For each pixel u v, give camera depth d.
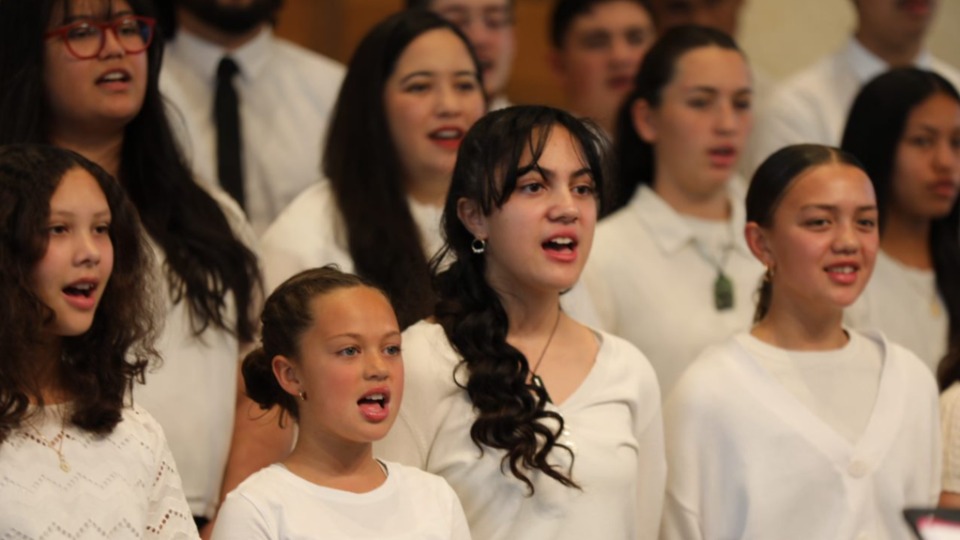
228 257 11.32
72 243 8.43
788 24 20.12
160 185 11.27
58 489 8.31
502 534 9.51
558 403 9.77
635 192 13.64
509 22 15.97
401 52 12.48
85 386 8.64
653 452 10.26
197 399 10.88
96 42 10.92
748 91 13.53
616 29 16.55
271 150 14.39
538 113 9.79
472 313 9.77
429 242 12.22
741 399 10.67
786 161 10.88
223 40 14.27
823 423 10.57
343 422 9.02
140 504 8.63
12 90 10.89
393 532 9.04
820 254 10.63
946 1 20.28
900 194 13.30
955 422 11.24
